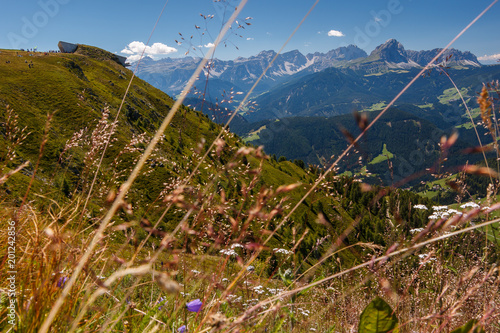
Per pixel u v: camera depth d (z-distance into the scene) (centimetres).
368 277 125
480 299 144
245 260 122
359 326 127
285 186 98
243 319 110
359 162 115
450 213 142
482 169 81
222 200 96
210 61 123
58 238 118
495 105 96
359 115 86
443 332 126
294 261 132
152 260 87
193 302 144
